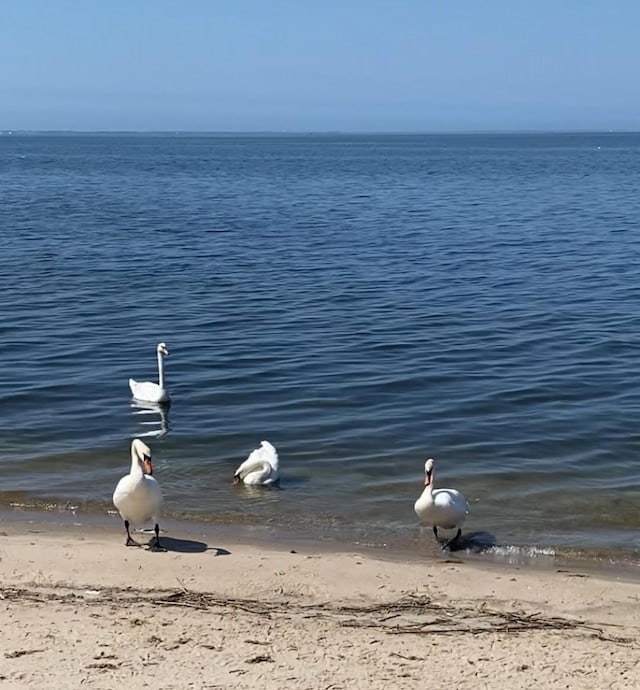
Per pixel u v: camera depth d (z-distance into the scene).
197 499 15.71
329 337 27.38
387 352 25.70
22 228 53.34
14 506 15.27
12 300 32.38
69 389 22.20
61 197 77.38
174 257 42.47
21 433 19.06
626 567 13.39
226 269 39.28
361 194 81.81
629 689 9.33
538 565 13.34
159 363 21.33
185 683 9.20
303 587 12.00
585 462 17.78
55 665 9.54
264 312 30.70
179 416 20.30
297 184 95.69
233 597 11.66
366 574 12.46
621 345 26.58
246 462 16.44
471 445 18.58
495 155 191.88
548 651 10.16
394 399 21.52
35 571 12.29
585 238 50.03
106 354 25.53
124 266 39.78
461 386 22.53
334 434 19.17
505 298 33.25
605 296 33.62
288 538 14.14
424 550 13.84
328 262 41.28
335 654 9.94
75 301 32.31
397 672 9.56
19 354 25.44
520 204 71.62
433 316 30.20
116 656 9.76
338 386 22.48
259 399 21.53
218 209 66.62
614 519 15.23
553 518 15.21
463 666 9.73
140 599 11.41
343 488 16.33
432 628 10.78
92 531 14.16
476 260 42.19
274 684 9.23
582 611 11.53
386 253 44.22
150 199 75.81
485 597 11.85
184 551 13.28
